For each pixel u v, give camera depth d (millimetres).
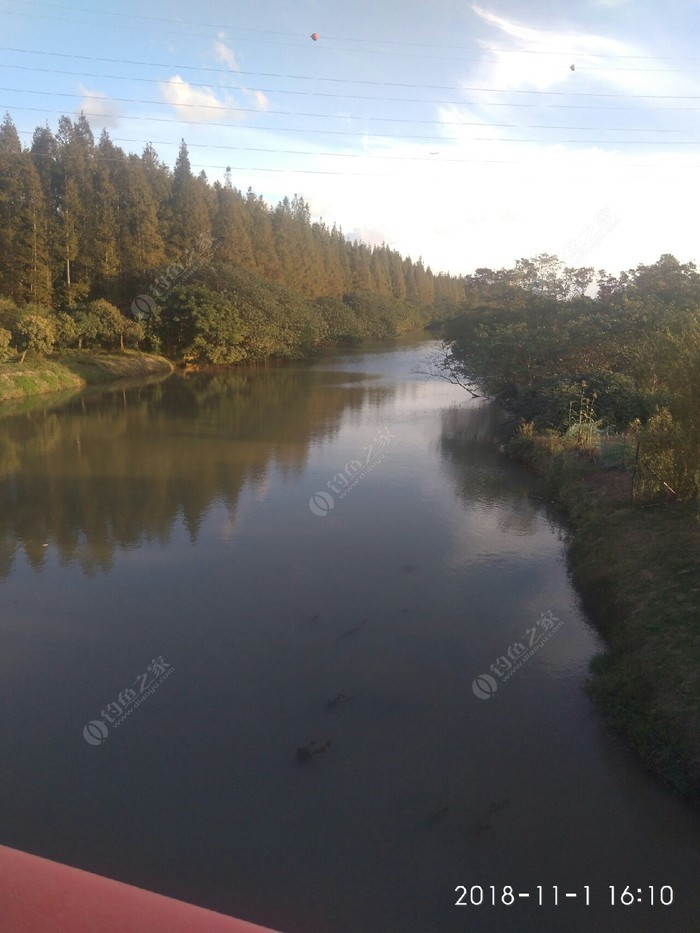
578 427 17453
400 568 10781
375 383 37312
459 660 8016
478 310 32000
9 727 6750
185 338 43906
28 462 17828
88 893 975
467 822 5539
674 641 7203
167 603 9492
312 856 5188
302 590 9930
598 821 5527
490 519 13305
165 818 5559
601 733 6625
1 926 841
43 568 10703
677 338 11039
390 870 5074
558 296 31234
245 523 12938
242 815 5598
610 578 9414
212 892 4859
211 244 48344
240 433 22266
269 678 7637
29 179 38094
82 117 42812
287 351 48031
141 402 29391
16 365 31266
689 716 6121
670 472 11078
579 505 12984
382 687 7473
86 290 41188
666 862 5133
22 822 5484
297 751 6418
